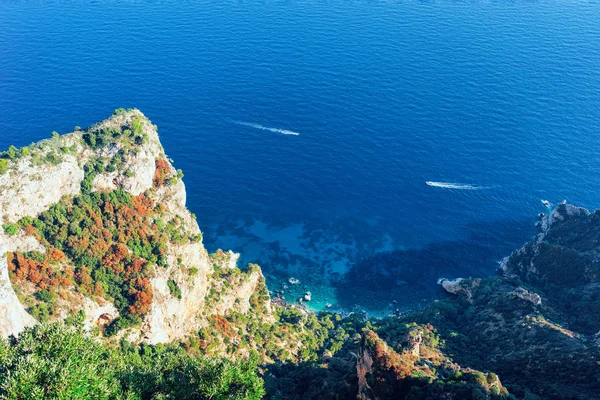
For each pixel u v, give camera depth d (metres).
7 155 110.88
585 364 120.50
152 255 121.31
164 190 131.88
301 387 125.69
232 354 129.25
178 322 123.00
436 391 106.75
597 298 153.88
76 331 81.94
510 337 140.38
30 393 65.00
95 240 116.62
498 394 107.62
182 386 85.56
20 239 107.56
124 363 96.56
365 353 114.94
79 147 121.81
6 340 80.06
